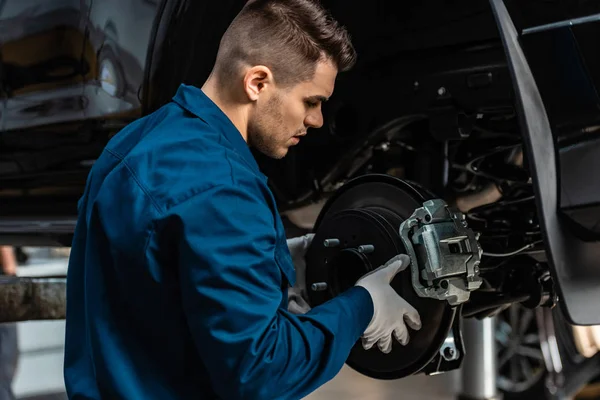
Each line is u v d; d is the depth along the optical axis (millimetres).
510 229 1624
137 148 1055
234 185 1001
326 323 1058
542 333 3809
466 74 1493
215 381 973
